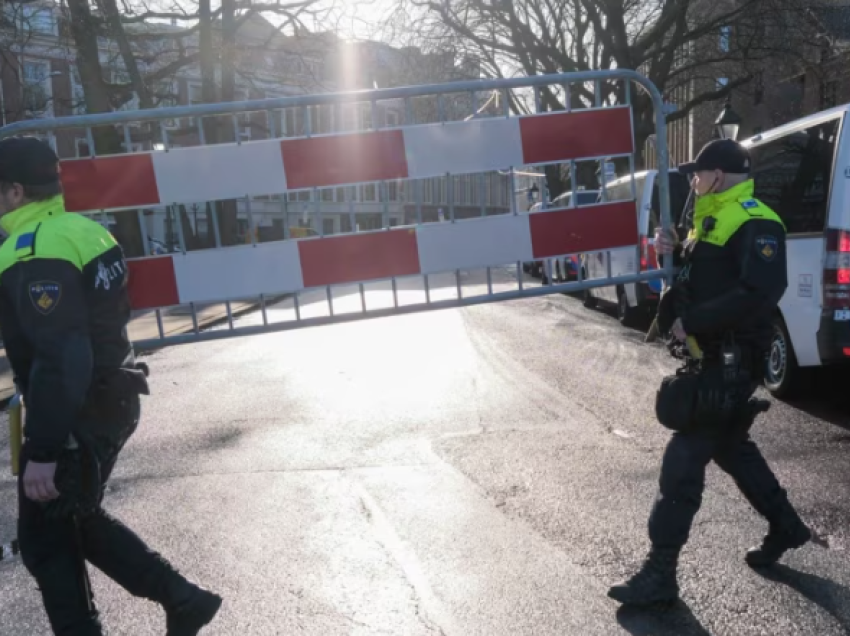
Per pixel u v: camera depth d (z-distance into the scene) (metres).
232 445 6.68
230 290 4.19
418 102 13.62
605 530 4.48
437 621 3.51
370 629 3.47
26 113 32.34
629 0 27.77
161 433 7.22
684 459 3.54
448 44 27.94
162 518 4.95
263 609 3.69
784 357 7.53
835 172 6.71
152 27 26.95
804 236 7.09
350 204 4.22
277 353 11.95
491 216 4.32
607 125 4.30
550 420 7.06
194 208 5.15
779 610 3.50
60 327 2.56
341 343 12.59
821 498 4.91
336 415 7.61
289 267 4.21
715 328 3.49
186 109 3.95
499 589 3.80
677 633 3.34
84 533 2.90
